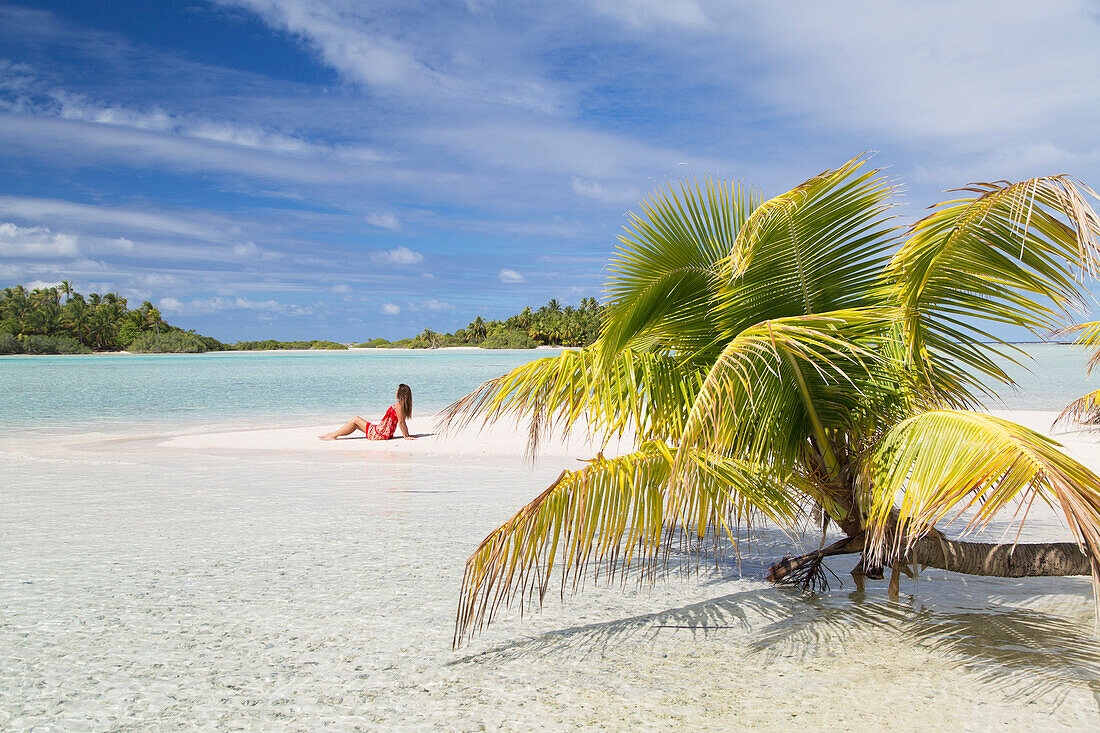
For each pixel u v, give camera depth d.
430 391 31.08
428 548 6.12
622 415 4.63
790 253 4.36
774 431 4.10
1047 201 3.21
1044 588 5.09
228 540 6.40
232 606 4.61
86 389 34.03
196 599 4.75
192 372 54.41
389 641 4.02
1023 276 3.79
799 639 4.05
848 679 3.50
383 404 24.83
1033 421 15.47
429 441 14.72
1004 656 3.78
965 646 3.93
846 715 3.11
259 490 9.09
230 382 40.22
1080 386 29.20
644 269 4.42
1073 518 2.46
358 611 4.52
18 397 28.75
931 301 4.21
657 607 4.66
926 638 4.06
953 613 4.50
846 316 3.86
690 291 4.57
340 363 76.88
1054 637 4.06
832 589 5.07
